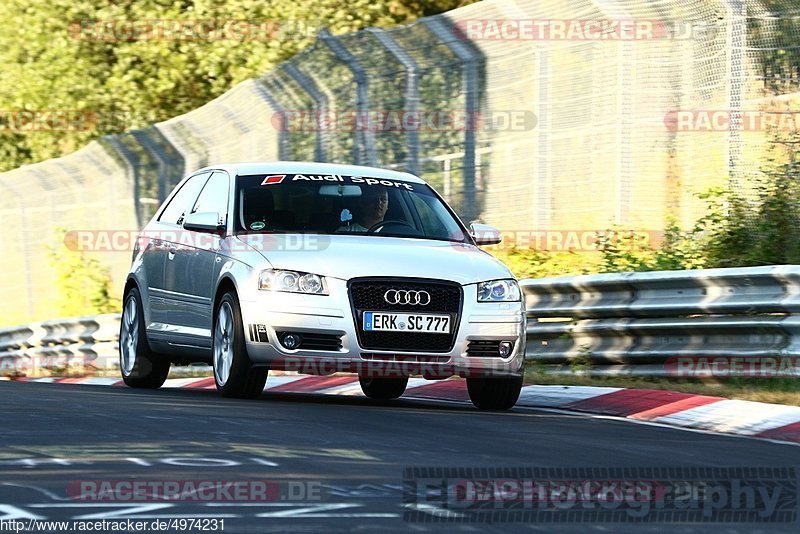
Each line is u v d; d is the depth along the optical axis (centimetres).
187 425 2414
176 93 9794
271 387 4106
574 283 3938
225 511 1595
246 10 9212
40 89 10012
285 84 5766
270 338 3017
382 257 3077
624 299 3803
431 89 5294
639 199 4750
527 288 4159
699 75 4572
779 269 3312
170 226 3709
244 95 5953
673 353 3616
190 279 3441
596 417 2989
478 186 5228
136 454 2030
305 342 3016
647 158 4719
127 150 6775
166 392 3506
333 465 1970
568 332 3969
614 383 3650
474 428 2578
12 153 10812
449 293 3056
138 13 9656
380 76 5431
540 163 5031
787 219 4397
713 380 3547
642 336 3759
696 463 2141
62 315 7594
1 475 1809
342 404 3147
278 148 5816
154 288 3709
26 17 10112
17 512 1562
